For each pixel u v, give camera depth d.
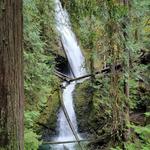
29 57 7.47
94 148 9.99
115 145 9.01
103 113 11.11
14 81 2.56
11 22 2.51
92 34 6.57
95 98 11.83
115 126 8.82
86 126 11.48
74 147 10.73
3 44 2.47
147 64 10.65
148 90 11.48
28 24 7.14
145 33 10.89
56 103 11.71
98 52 7.64
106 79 8.77
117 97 8.47
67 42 15.79
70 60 15.45
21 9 2.63
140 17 9.71
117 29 6.80
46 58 9.75
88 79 13.02
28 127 7.12
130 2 8.12
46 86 9.48
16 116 2.59
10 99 2.54
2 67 2.49
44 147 10.51
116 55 7.65
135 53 8.79
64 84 11.55
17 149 2.61
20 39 2.62
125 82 8.99
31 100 8.26
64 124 11.64
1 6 2.45
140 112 11.41
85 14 4.10
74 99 12.47
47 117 11.22
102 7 4.08
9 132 2.55
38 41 7.89
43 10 6.57
